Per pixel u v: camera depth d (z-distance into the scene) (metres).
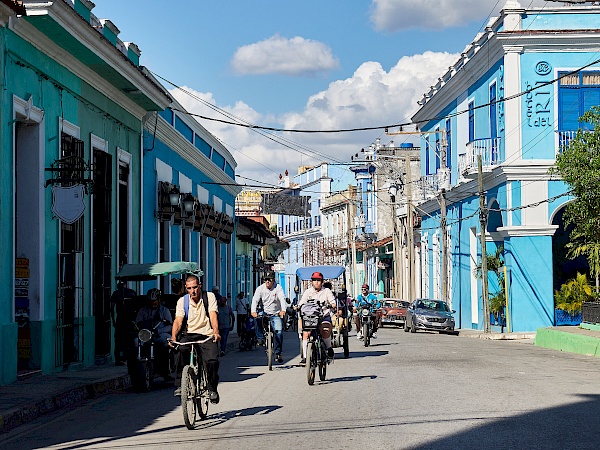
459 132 39.78
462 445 8.46
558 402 11.62
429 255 47.53
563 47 32.31
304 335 14.67
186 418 9.92
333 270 28.30
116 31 21.67
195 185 32.16
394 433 9.21
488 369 16.78
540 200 32.50
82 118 18.45
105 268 19.92
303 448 8.48
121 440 9.47
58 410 12.35
